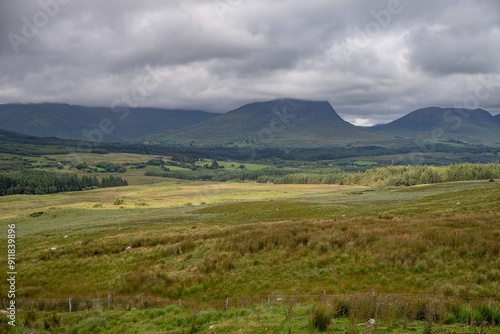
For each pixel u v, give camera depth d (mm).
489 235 24344
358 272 22641
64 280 29500
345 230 31812
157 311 18438
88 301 22406
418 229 29172
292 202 82188
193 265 28203
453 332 10656
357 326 11672
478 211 38812
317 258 25594
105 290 25859
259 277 24469
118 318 18250
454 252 22500
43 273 31312
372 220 36344
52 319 19172
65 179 186875
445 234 25734
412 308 12703
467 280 19062
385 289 19766
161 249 33062
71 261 33312
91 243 39125
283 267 25328
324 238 29078
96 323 17688
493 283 17953
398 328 11359
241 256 28484
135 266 30156
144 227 58156
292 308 14734
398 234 27844
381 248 25344
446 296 16188
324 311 12289
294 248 28500
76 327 17625
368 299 13438
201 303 20984
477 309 12219
